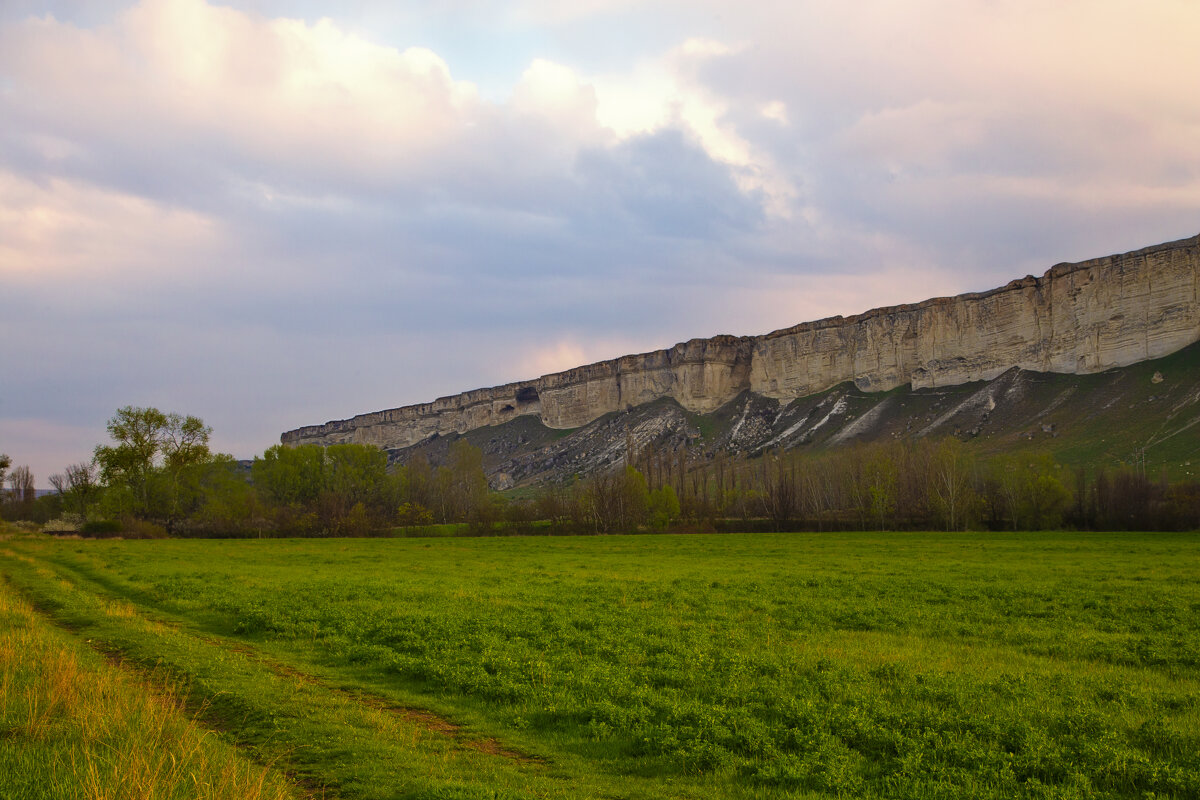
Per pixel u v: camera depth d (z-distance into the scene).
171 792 9.60
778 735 13.79
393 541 95.69
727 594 36.84
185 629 27.38
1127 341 192.00
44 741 11.59
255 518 112.94
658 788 11.65
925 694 16.75
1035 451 169.25
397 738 13.86
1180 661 21.27
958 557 60.88
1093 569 48.75
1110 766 12.02
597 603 33.38
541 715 15.62
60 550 73.06
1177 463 142.25
